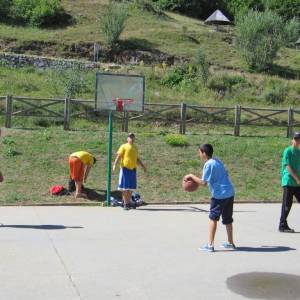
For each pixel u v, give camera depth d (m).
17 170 16.94
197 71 36.38
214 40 47.53
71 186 15.66
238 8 70.38
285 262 8.75
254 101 33.41
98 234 10.66
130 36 44.34
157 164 18.48
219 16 58.66
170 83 34.34
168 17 56.62
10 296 6.73
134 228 11.45
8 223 11.63
